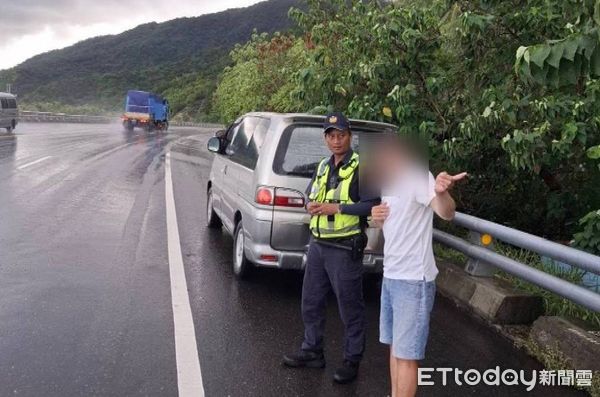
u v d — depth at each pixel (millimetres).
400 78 7523
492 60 7445
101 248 7141
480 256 5590
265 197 5496
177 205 10641
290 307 5457
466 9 7410
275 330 4840
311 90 8617
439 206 3193
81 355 4102
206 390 3725
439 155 7359
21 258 6492
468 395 3930
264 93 21766
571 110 5941
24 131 31562
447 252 6875
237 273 6270
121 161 18453
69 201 10328
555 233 8203
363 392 3861
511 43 7242
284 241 5488
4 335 4379
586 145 6363
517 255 6516
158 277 6102
